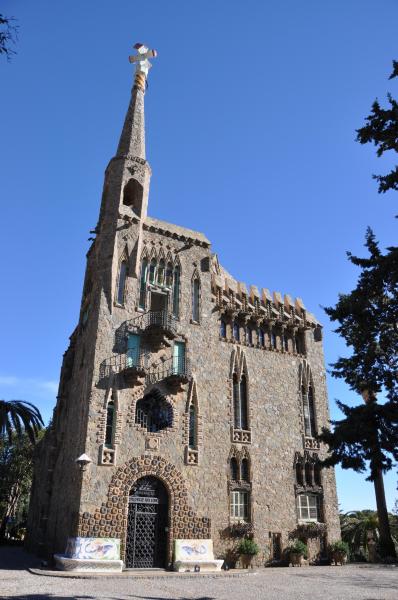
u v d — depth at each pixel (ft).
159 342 112.47
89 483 95.30
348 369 62.39
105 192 135.44
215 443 114.62
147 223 126.41
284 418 127.95
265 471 118.93
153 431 107.34
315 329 145.79
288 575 90.79
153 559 98.02
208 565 97.45
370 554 127.24
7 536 216.74
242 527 109.50
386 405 55.93
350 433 57.36
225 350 127.13
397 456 55.83
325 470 127.65
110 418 102.89
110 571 88.28
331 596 62.13
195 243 131.85
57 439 127.34
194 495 105.40
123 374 106.01
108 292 112.98
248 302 136.87
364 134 50.98
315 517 121.90
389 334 58.13
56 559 90.58
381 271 54.65
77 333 131.23
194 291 128.16
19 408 114.62
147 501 101.35
